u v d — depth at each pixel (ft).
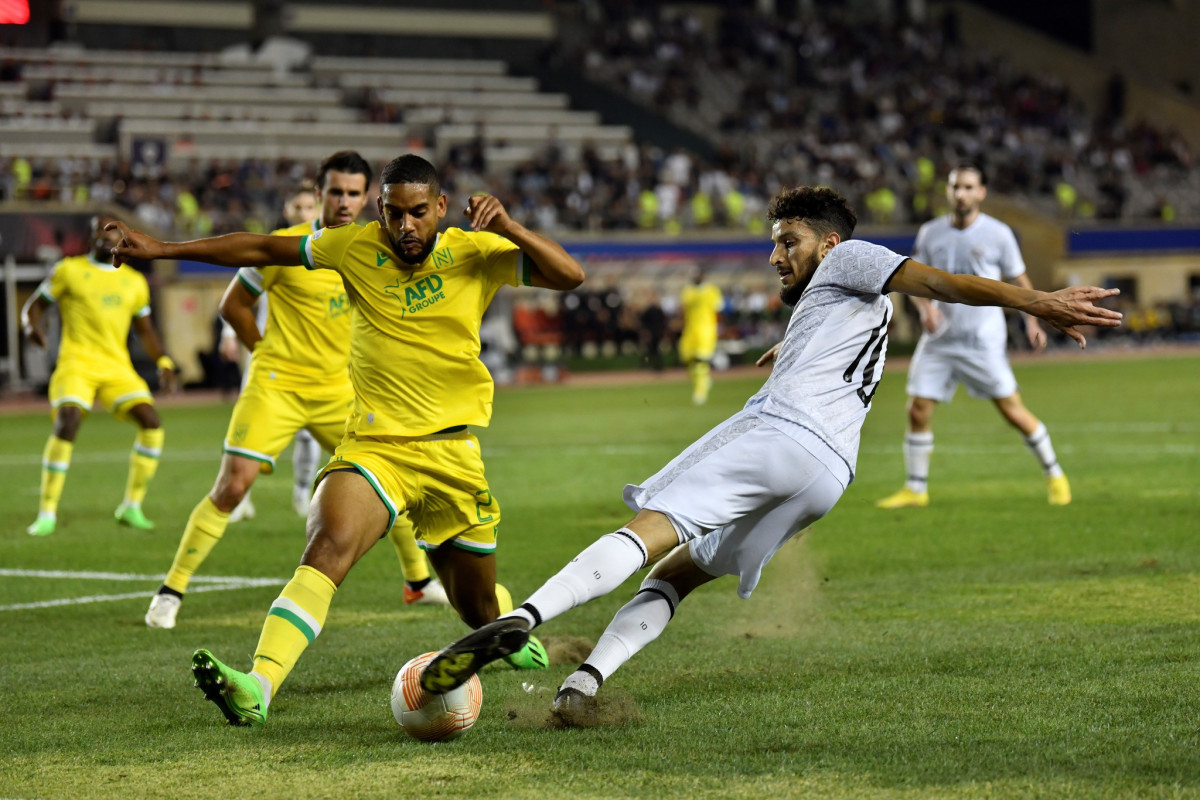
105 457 156.56
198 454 157.58
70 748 41.01
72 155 339.16
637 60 450.30
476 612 48.85
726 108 442.09
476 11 445.37
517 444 156.56
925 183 396.16
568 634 59.11
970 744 38.81
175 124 355.15
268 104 383.86
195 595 72.33
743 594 43.62
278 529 97.81
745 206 376.68
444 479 45.39
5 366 278.26
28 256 276.41
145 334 100.68
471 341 45.47
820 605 63.87
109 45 407.23
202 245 44.14
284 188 333.83
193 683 50.75
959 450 140.77
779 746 39.22
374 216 302.66
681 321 337.93
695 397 223.92
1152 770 35.81
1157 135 478.59
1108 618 58.29
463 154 365.61
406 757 39.17
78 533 97.14
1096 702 43.50
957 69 483.92
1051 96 485.15
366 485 43.86
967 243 96.43
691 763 37.63
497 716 44.14
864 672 49.29
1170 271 404.98
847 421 42.11
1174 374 259.60
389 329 44.98
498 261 45.03
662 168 393.29
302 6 425.28
